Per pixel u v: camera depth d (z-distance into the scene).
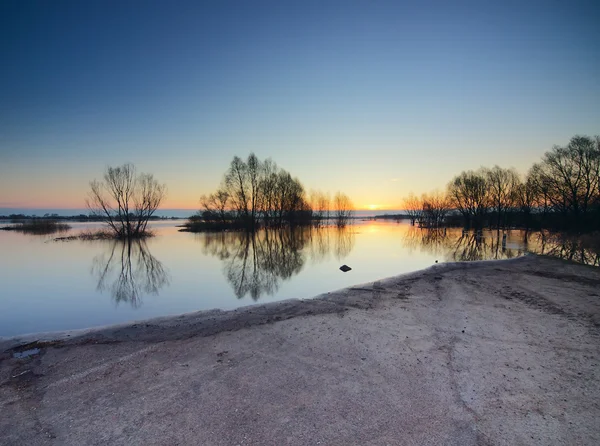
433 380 5.14
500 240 33.97
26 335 7.66
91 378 5.48
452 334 7.03
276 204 56.88
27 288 14.62
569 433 3.87
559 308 8.73
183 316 8.97
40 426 4.25
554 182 41.62
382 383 5.08
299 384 5.11
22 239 38.25
